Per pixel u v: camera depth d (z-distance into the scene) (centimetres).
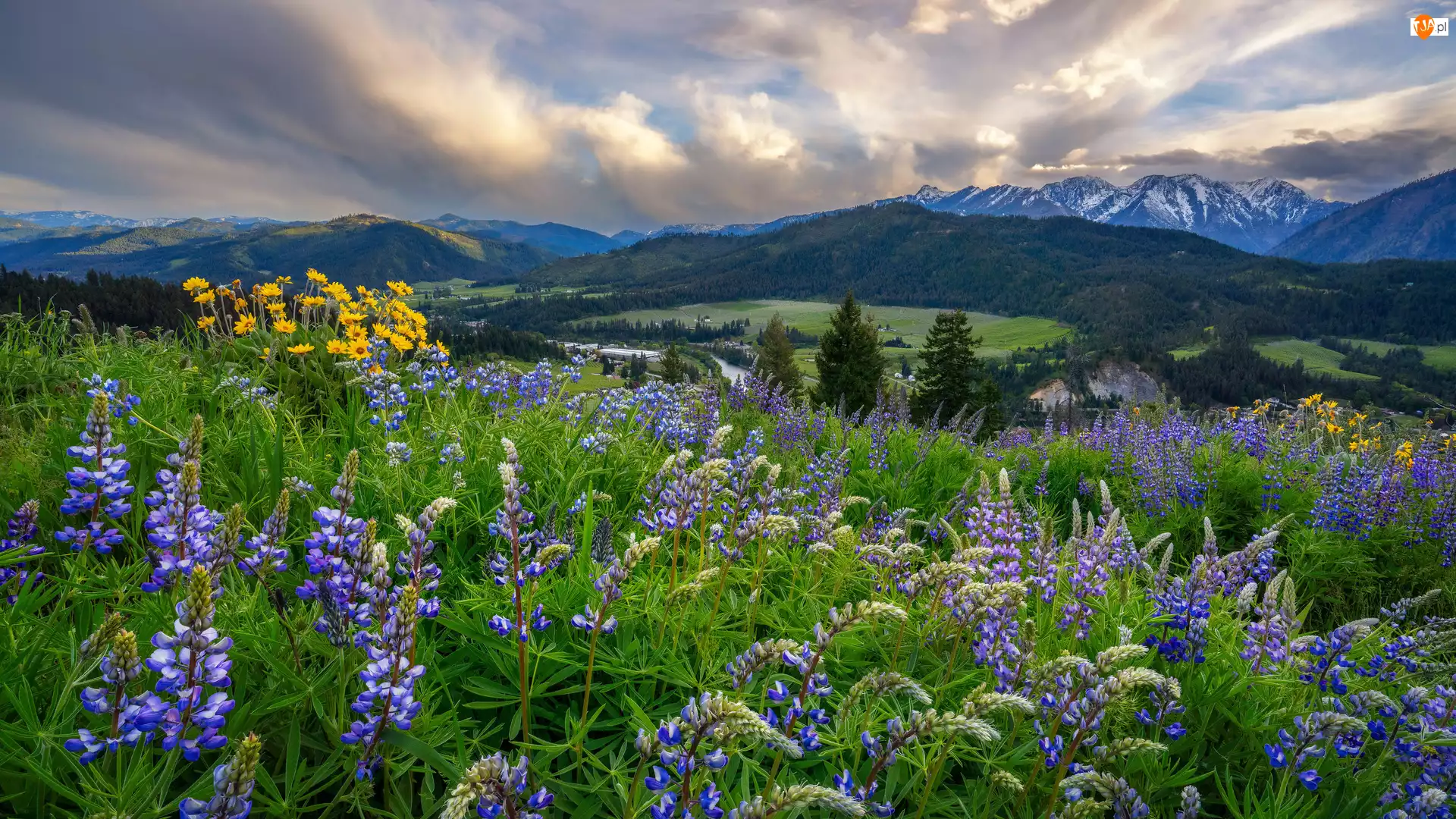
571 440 668
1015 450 1166
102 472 321
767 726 206
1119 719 364
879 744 298
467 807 197
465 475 545
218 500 457
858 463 965
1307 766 348
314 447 565
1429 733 346
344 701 279
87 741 215
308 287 812
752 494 606
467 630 349
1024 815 319
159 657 214
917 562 531
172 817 260
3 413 602
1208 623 462
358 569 289
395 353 752
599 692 360
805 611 436
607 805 295
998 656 381
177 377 656
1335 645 407
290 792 261
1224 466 1032
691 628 396
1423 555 780
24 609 306
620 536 493
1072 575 489
